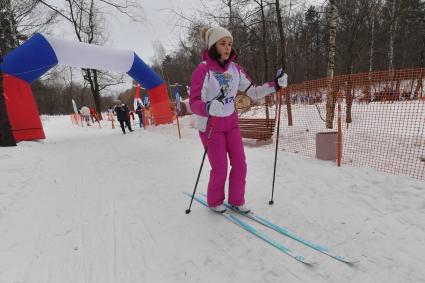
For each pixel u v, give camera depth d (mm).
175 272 2078
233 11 9703
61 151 8109
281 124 8195
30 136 10258
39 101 48562
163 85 13203
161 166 5297
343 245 2262
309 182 3717
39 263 2270
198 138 8336
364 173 3855
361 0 8766
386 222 2564
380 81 6520
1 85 8156
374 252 2139
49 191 4152
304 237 2422
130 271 2123
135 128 14602
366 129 6559
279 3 8391
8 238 2695
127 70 12164
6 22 10805
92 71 24219
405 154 4703
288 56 17266
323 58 22531
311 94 8367
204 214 2979
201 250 2336
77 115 23781
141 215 3092
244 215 2863
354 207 2904
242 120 6988
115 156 6754
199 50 11969
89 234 2730
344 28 9852
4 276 2096
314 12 8992
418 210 2732
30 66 9508
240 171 2799
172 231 2680
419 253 2086
